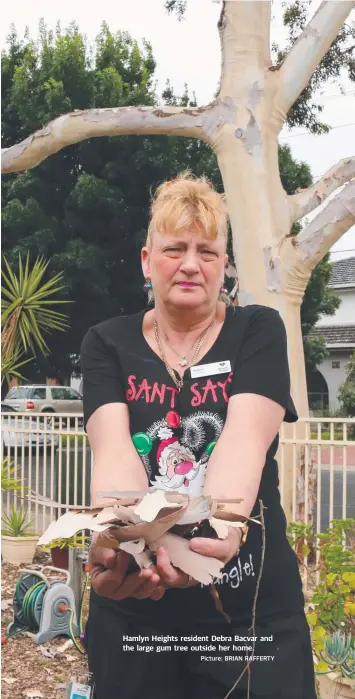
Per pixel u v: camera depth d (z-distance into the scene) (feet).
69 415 21.79
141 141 55.77
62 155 56.54
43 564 21.50
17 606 15.62
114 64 58.65
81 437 24.21
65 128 21.48
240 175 19.74
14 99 56.08
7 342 22.70
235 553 4.73
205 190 5.47
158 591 4.75
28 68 56.13
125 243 57.88
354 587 10.54
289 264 19.53
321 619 10.78
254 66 19.69
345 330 97.66
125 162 56.24
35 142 22.02
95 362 5.64
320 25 19.43
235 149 19.71
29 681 12.92
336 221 18.89
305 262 19.47
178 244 5.28
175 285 5.32
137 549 4.39
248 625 5.44
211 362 5.45
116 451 5.30
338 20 19.40
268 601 5.47
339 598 10.84
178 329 5.50
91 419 5.56
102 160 56.44
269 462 5.59
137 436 5.42
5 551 21.59
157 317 5.59
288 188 59.77
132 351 5.58
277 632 5.43
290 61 19.72
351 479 41.78
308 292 67.77
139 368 5.53
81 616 13.55
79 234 57.21
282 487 19.29
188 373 5.42
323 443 18.38
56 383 70.33
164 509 4.36
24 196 57.52
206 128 20.04
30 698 12.15
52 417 22.13
